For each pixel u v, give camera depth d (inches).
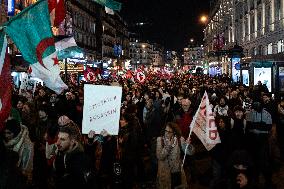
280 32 1397.6
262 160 355.6
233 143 317.7
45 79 236.7
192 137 363.6
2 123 182.5
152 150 355.6
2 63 185.3
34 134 364.5
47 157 282.8
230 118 358.0
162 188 288.8
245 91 730.8
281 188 373.4
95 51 2997.0
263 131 358.0
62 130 202.4
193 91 885.2
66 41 512.7
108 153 306.0
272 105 530.6
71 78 1268.5
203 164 448.1
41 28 233.3
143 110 511.8
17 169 163.9
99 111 269.9
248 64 1221.1
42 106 425.4
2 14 1320.1
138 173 394.3
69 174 199.0
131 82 1254.9
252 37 1923.0
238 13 2332.7
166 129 291.3
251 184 191.9
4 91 183.5
